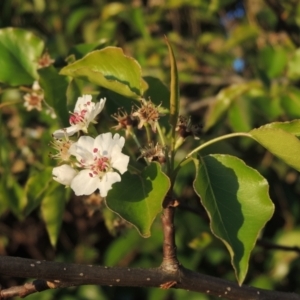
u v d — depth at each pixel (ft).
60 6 17.62
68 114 8.57
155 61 15.78
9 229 17.60
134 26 15.51
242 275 6.18
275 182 15.83
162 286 6.61
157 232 14.74
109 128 8.19
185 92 18.19
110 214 9.57
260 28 15.69
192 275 6.73
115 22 16.74
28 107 9.27
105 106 8.55
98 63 7.47
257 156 15.98
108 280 6.42
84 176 6.68
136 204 6.55
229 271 15.74
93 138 6.99
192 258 14.98
